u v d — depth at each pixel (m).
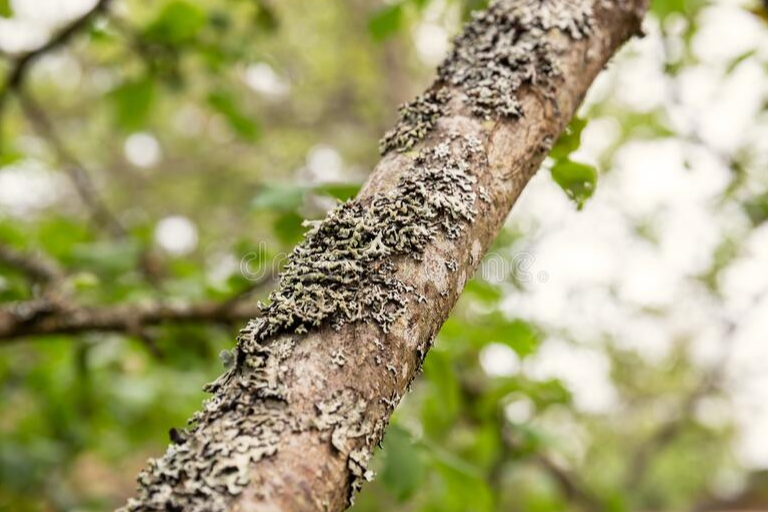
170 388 2.69
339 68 6.56
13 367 2.96
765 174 2.44
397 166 0.86
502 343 1.92
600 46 1.04
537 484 3.43
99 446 3.39
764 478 9.65
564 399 2.24
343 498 0.64
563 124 0.98
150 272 2.53
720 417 8.29
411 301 0.75
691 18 2.09
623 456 7.36
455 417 2.36
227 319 1.83
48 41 2.23
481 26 1.02
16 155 2.47
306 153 6.82
